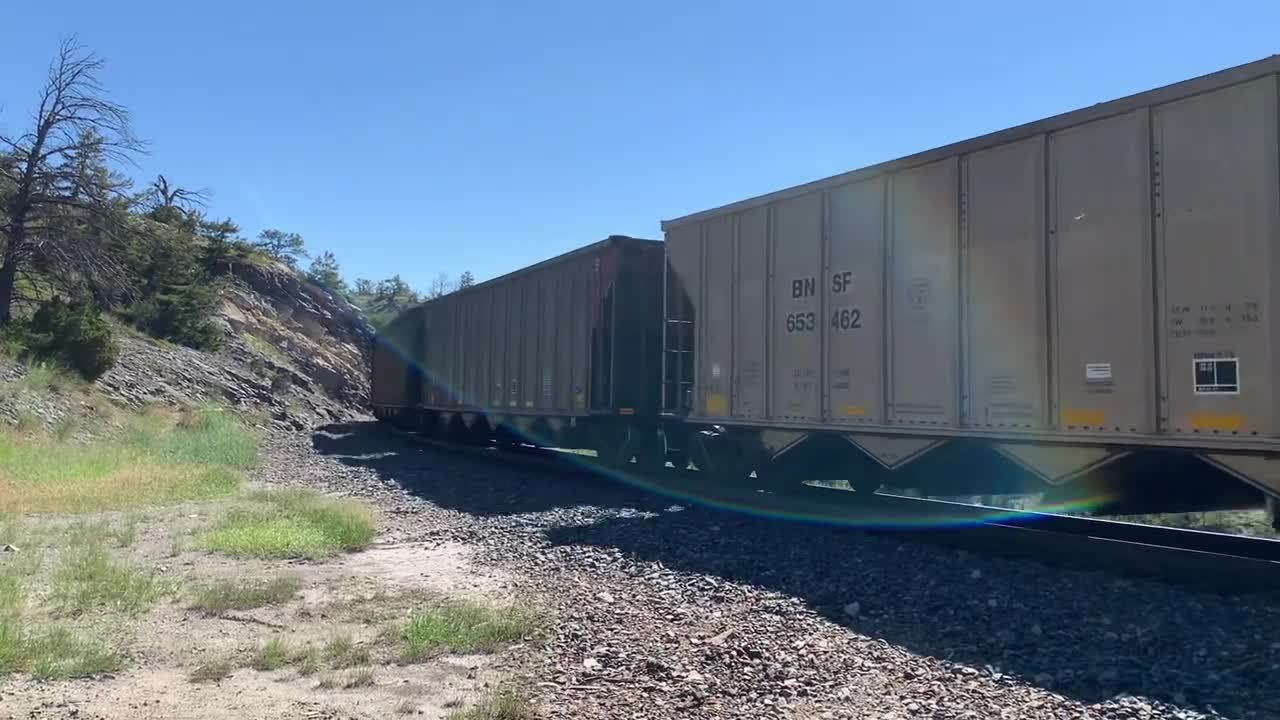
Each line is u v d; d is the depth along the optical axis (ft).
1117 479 28.22
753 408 41.73
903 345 33.96
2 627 20.80
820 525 35.14
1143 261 26.02
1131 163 26.45
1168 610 21.30
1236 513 41.75
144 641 21.45
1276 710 15.61
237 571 30.17
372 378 132.87
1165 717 15.62
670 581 27.37
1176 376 25.11
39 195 103.24
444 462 73.05
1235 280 23.80
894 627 21.81
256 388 140.15
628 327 55.62
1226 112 24.20
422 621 22.25
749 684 17.80
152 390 107.96
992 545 30.32
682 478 48.98
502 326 74.02
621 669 18.88
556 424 64.90
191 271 154.30
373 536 37.73
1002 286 30.22
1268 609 20.88
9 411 69.00
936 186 32.89
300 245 375.45
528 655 20.10
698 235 46.16
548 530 37.55
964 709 16.30
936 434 32.48
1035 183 29.22
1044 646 19.72
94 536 35.60
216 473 59.06
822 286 37.88
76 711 16.38
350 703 17.04
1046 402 28.63
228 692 17.70
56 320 94.73
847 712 16.28
